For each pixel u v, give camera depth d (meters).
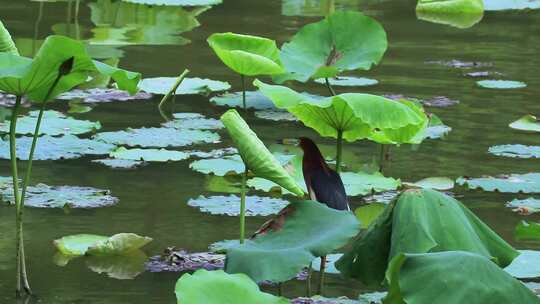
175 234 8.07
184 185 9.35
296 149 10.54
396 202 6.23
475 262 5.23
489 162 10.33
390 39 16.12
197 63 13.95
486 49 15.60
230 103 12.18
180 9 18.03
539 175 9.81
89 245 7.75
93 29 15.83
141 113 11.70
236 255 5.97
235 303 5.28
